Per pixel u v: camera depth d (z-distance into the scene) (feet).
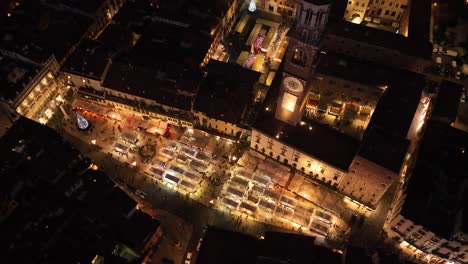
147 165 465.88
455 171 392.47
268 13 626.23
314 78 491.31
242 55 557.74
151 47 518.37
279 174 448.24
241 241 364.38
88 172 409.28
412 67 492.54
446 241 357.82
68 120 502.38
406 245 404.77
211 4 558.97
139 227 381.40
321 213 422.41
